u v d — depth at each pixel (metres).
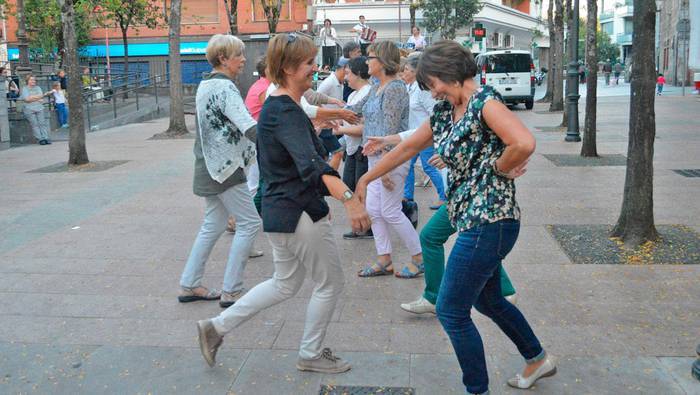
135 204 8.75
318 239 3.62
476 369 3.36
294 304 4.98
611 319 4.57
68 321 4.76
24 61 22.25
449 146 3.24
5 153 15.27
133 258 6.28
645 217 6.16
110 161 12.95
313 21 37.53
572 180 9.75
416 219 6.99
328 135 7.25
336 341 4.31
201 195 4.92
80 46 38.78
